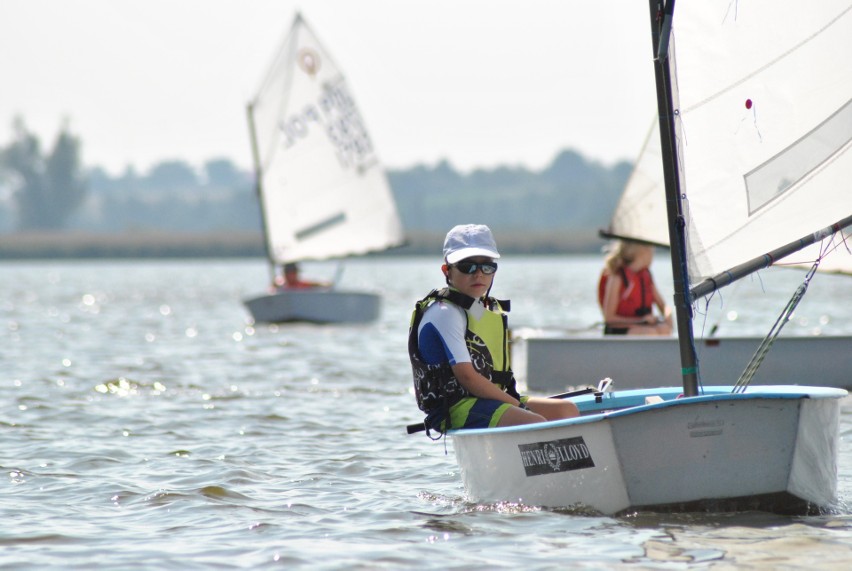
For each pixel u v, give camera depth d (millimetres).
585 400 25219
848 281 142750
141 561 18703
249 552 19219
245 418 34562
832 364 36906
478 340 22531
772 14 22969
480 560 18469
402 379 44781
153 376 45562
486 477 22312
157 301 113938
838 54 23047
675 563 18031
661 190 40156
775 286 126000
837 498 21922
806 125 22906
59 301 114250
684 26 22719
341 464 27219
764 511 20797
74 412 35688
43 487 24688
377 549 19281
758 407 20328
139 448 29547
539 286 140750
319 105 84000
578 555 18594
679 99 22594
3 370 47719
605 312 40094
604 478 20750
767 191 22750
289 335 67062
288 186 84125
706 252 22312
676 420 20297
